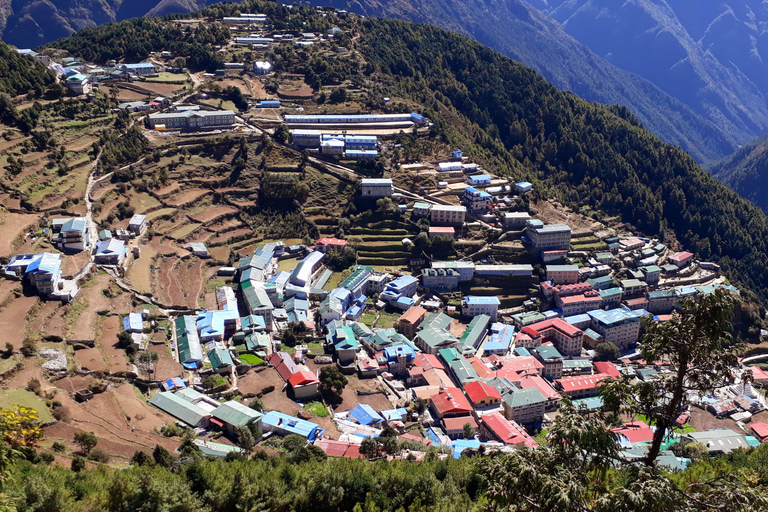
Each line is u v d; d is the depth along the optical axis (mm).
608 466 61188
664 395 60781
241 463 141625
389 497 133250
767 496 57062
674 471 141625
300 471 140125
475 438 190625
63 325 199375
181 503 117188
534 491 59531
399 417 194375
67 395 168000
